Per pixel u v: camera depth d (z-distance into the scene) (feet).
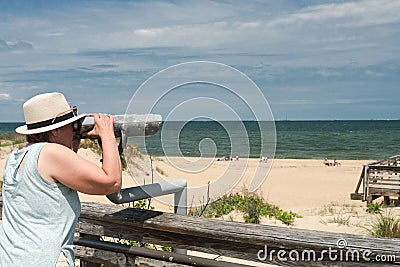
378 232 27.30
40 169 7.79
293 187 52.39
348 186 55.16
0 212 11.83
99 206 10.48
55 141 8.23
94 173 7.70
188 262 9.11
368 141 213.87
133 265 9.81
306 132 307.37
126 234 9.95
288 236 8.27
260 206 32.01
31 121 8.09
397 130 338.34
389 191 43.78
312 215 35.32
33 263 7.62
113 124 8.16
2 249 7.91
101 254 10.22
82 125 8.18
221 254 8.95
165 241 9.50
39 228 7.80
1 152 69.10
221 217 28.91
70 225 8.03
